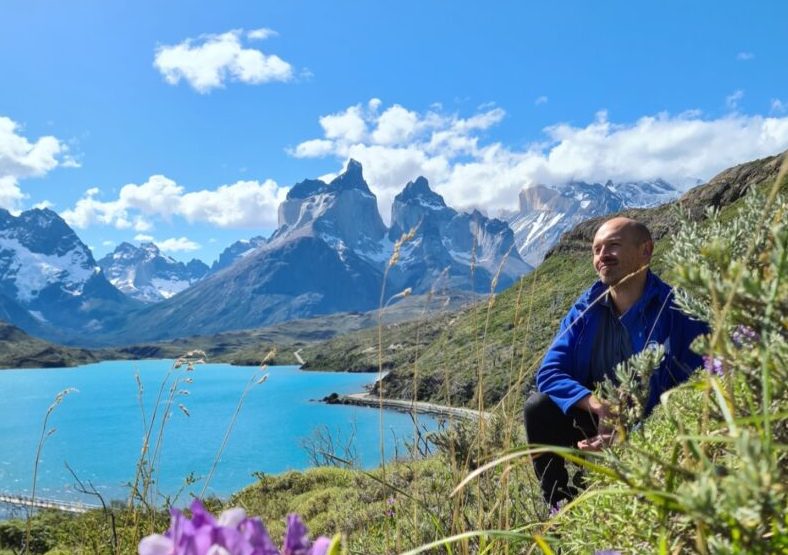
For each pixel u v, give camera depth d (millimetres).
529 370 3168
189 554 835
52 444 86062
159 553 854
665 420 1928
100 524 5375
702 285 1136
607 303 3961
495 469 3342
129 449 78938
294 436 79062
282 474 13359
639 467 1248
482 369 3158
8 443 88250
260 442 76000
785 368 1111
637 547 1599
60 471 63250
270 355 4934
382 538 4195
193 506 900
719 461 1388
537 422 3865
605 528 1765
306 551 930
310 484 12680
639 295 3896
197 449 71750
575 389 3729
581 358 3949
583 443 2891
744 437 896
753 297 1094
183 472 51875
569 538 2012
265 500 12203
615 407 1945
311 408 111875
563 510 1698
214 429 91375
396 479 3725
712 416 1435
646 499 1523
